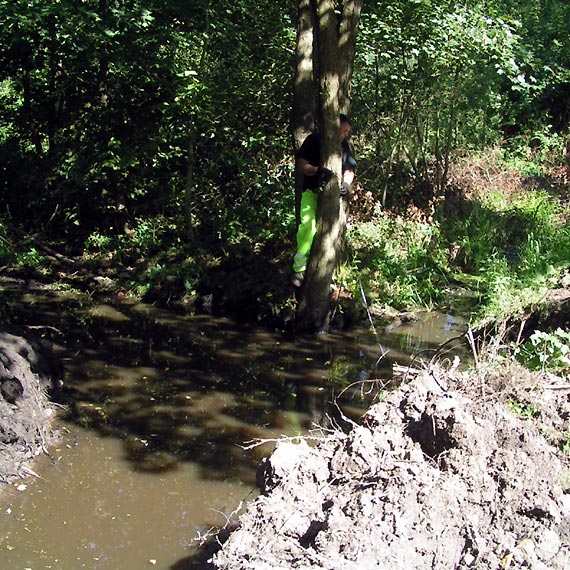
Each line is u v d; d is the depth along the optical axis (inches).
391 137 593.6
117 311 397.1
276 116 494.0
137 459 241.6
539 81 772.6
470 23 499.8
